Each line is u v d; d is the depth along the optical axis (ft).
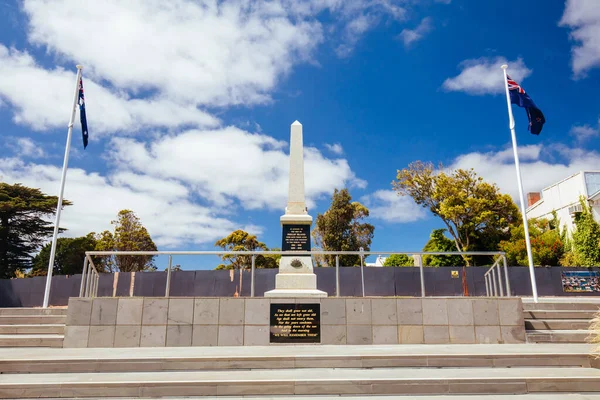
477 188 111.96
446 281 74.84
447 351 29.14
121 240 124.16
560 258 94.22
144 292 74.23
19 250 135.23
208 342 34.47
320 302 35.35
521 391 23.72
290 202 43.14
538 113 54.34
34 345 33.94
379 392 23.77
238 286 73.82
